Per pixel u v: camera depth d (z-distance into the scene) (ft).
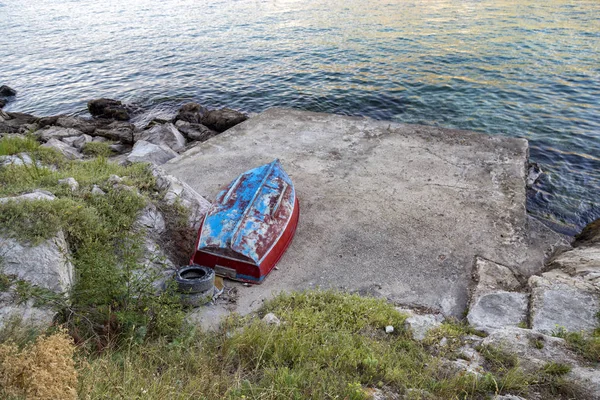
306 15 135.54
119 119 71.51
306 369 18.12
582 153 52.16
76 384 14.62
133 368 17.02
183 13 155.22
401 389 17.28
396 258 30.27
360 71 83.87
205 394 15.96
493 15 117.70
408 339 21.84
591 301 23.95
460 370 18.70
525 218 34.14
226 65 94.43
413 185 38.40
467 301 26.66
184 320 22.33
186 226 30.76
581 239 36.32
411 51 92.79
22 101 82.94
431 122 62.44
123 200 28.45
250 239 28.04
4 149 39.73
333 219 34.22
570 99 66.18
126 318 19.99
